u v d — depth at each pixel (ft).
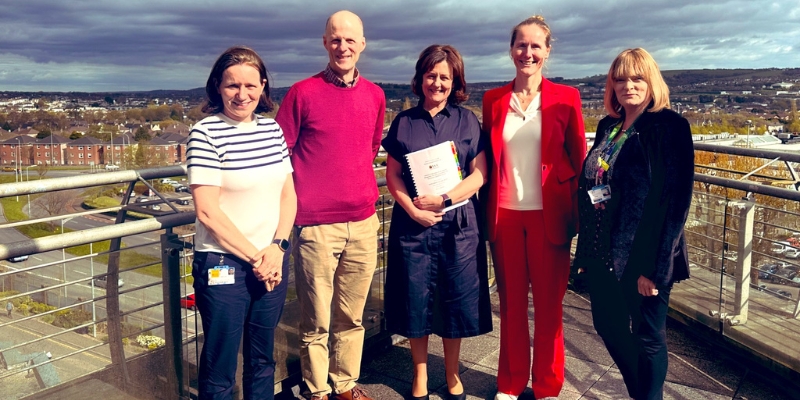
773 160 10.03
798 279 9.18
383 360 10.52
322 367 8.52
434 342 11.19
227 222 6.23
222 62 6.23
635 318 7.55
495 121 8.50
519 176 8.45
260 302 6.81
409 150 8.30
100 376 6.58
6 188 5.80
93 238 6.03
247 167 6.40
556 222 8.34
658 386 7.61
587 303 13.28
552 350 8.75
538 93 8.41
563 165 8.37
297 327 9.30
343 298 8.58
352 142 7.96
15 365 5.82
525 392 9.19
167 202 7.11
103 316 6.56
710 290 10.91
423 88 8.21
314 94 7.70
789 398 8.93
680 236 7.25
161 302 7.27
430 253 8.40
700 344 10.93
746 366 9.86
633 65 7.09
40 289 5.96
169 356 7.37
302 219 7.97
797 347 8.98
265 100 6.77
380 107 8.55
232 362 6.67
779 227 9.61
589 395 9.05
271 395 7.29
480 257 8.57
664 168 6.95
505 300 8.86
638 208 7.14
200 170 6.12
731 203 10.34
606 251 7.50
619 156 7.30
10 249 5.36
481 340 11.29
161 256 7.20
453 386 8.87
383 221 10.69
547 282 8.55
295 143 7.94
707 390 9.18
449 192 8.14
